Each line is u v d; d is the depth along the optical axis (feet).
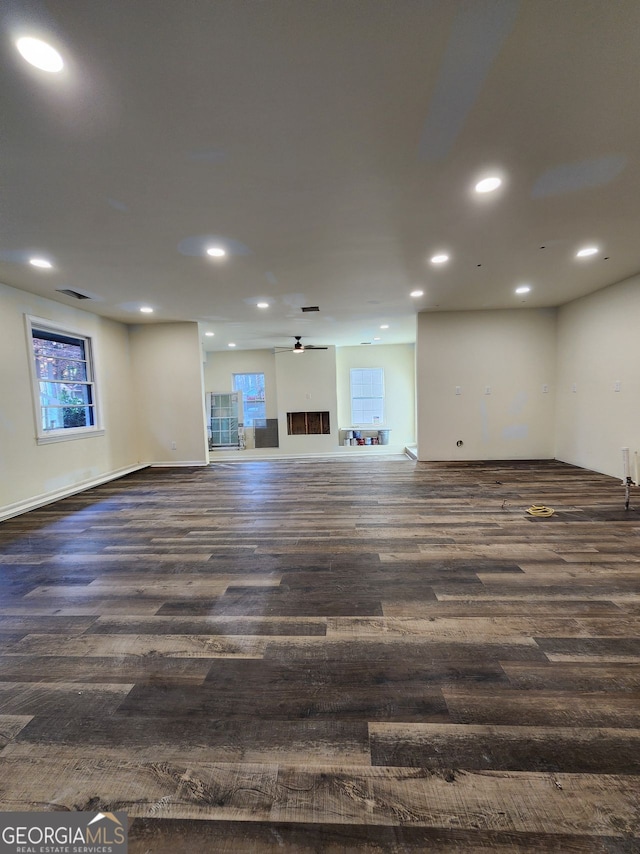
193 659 5.76
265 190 7.75
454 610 6.85
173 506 14.12
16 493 13.79
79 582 8.29
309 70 4.90
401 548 9.64
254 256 11.32
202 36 4.42
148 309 17.90
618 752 4.10
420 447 21.45
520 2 4.14
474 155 6.79
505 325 20.53
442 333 20.77
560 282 15.24
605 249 11.45
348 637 6.18
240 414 34.45
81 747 4.32
